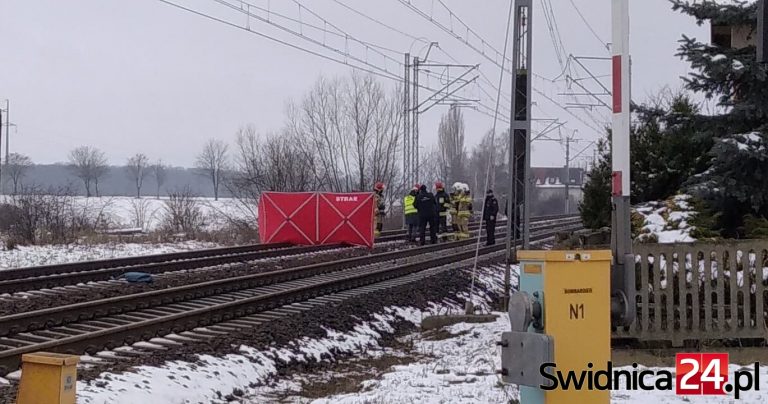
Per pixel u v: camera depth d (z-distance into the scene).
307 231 28.45
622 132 6.84
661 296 9.98
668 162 15.96
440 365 11.02
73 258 24.86
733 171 12.90
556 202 97.56
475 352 12.03
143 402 8.45
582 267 6.19
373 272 19.84
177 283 17.42
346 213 28.23
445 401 8.48
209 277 18.66
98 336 10.75
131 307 13.78
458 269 22.02
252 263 22.36
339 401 8.80
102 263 19.98
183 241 32.72
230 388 9.80
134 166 106.44
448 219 36.69
